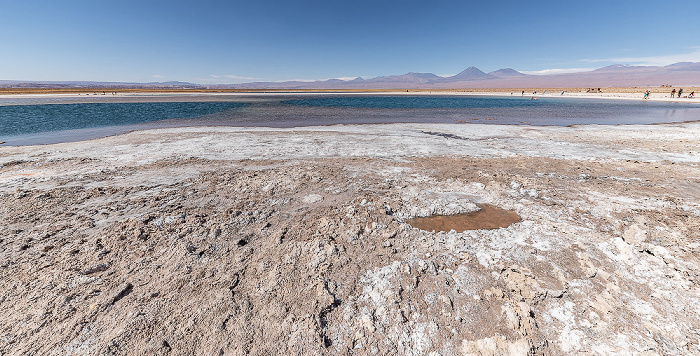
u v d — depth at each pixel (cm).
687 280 428
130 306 397
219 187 834
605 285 434
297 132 1845
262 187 834
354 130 1961
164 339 347
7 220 629
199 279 450
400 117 2838
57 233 579
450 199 754
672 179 909
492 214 679
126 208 693
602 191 807
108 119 2581
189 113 3141
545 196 771
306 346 343
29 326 366
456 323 374
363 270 470
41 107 3706
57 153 1253
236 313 384
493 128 2056
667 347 340
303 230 589
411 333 362
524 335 357
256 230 596
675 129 1950
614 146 1423
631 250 495
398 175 958
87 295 414
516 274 448
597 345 348
